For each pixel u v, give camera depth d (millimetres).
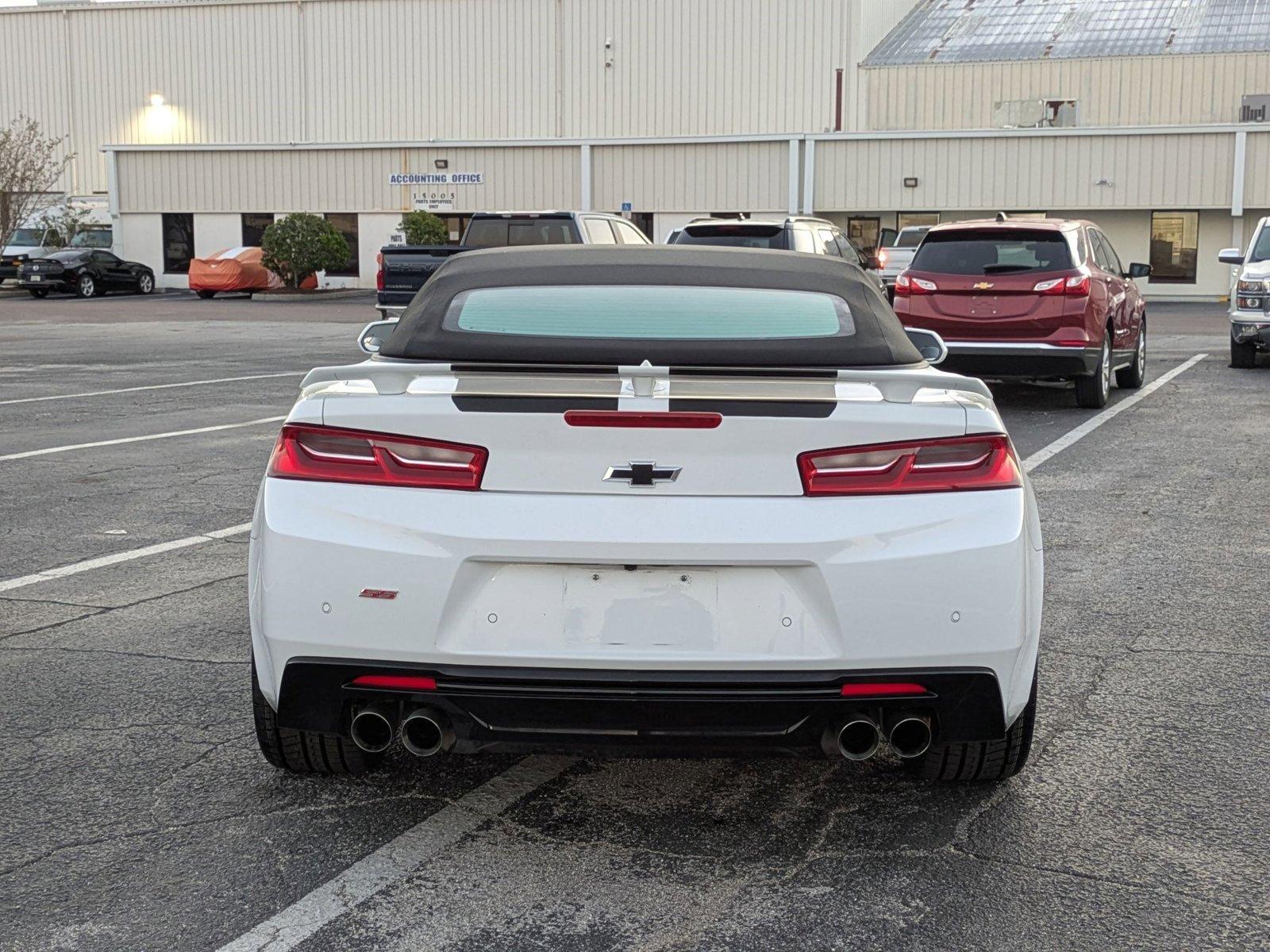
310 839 3441
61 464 9180
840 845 3418
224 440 10312
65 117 53656
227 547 6695
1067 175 37438
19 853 3367
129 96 53031
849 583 3141
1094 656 5008
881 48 47250
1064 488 8352
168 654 4973
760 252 4652
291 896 3139
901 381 3250
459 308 4129
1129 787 3799
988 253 11750
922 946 2918
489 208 42125
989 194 38031
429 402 3199
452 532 3152
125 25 52719
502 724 3203
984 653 3197
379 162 42844
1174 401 12609
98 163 53656
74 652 4996
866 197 39000
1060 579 6137
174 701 4484
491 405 3188
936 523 3188
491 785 3803
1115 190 37125
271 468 3344
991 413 3324
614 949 2896
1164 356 17625
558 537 3125
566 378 3465
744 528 3129
